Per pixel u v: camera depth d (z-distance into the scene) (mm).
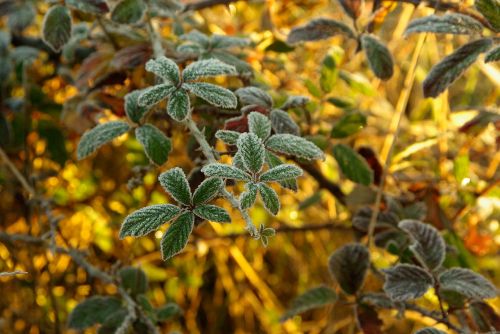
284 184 635
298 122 867
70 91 1008
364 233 873
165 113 792
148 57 778
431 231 727
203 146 632
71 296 1015
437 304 844
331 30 802
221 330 1323
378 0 831
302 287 1268
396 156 925
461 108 865
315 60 1014
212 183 579
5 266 1021
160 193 991
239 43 790
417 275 701
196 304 1258
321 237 1190
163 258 567
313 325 1236
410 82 831
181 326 1269
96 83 824
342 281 766
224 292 1389
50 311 1002
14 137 969
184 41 844
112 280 838
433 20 712
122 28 837
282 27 988
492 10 679
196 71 622
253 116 632
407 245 804
